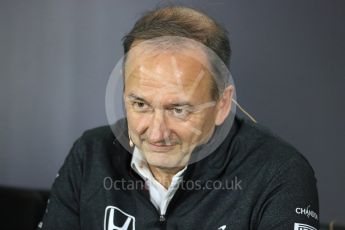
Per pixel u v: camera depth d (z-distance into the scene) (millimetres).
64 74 3900
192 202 2123
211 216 2125
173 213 2131
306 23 3586
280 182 2094
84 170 2326
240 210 2111
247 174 2135
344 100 3604
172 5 2029
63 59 3889
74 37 3855
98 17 3805
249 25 3604
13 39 3924
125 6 3762
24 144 4020
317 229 2055
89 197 2273
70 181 2346
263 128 2316
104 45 3824
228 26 3598
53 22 3863
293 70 3625
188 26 1817
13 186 3994
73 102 3920
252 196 2113
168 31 1806
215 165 2121
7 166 4062
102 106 3879
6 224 3461
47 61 3908
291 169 2115
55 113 3953
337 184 3662
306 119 3646
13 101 3982
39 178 4035
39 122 3982
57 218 2311
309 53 3602
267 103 3654
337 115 3619
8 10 3893
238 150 2180
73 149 2410
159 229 2145
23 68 3938
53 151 3994
